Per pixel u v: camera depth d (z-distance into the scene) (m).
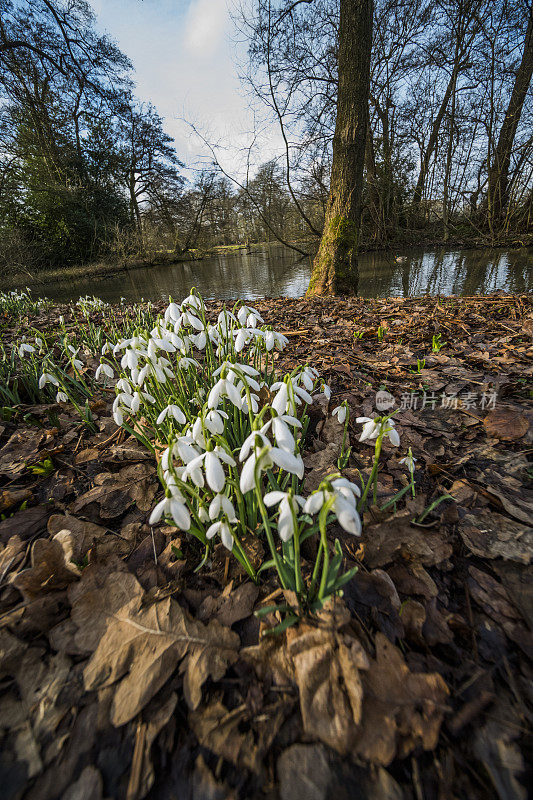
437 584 1.16
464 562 1.22
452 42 14.37
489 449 1.79
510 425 1.90
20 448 2.01
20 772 0.77
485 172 16.53
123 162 25.12
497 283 7.64
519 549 1.22
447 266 10.69
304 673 0.88
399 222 19.59
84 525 1.42
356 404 2.30
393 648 0.95
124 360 1.53
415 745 0.78
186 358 1.69
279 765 0.76
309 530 1.07
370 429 1.23
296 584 1.03
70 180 20.28
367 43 5.70
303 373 1.40
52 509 1.56
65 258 21.77
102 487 1.64
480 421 2.01
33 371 2.68
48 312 6.86
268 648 0.97
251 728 0.83
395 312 4.57
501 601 1.08
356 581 1.17
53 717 0.86
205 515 1.15
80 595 1.12
